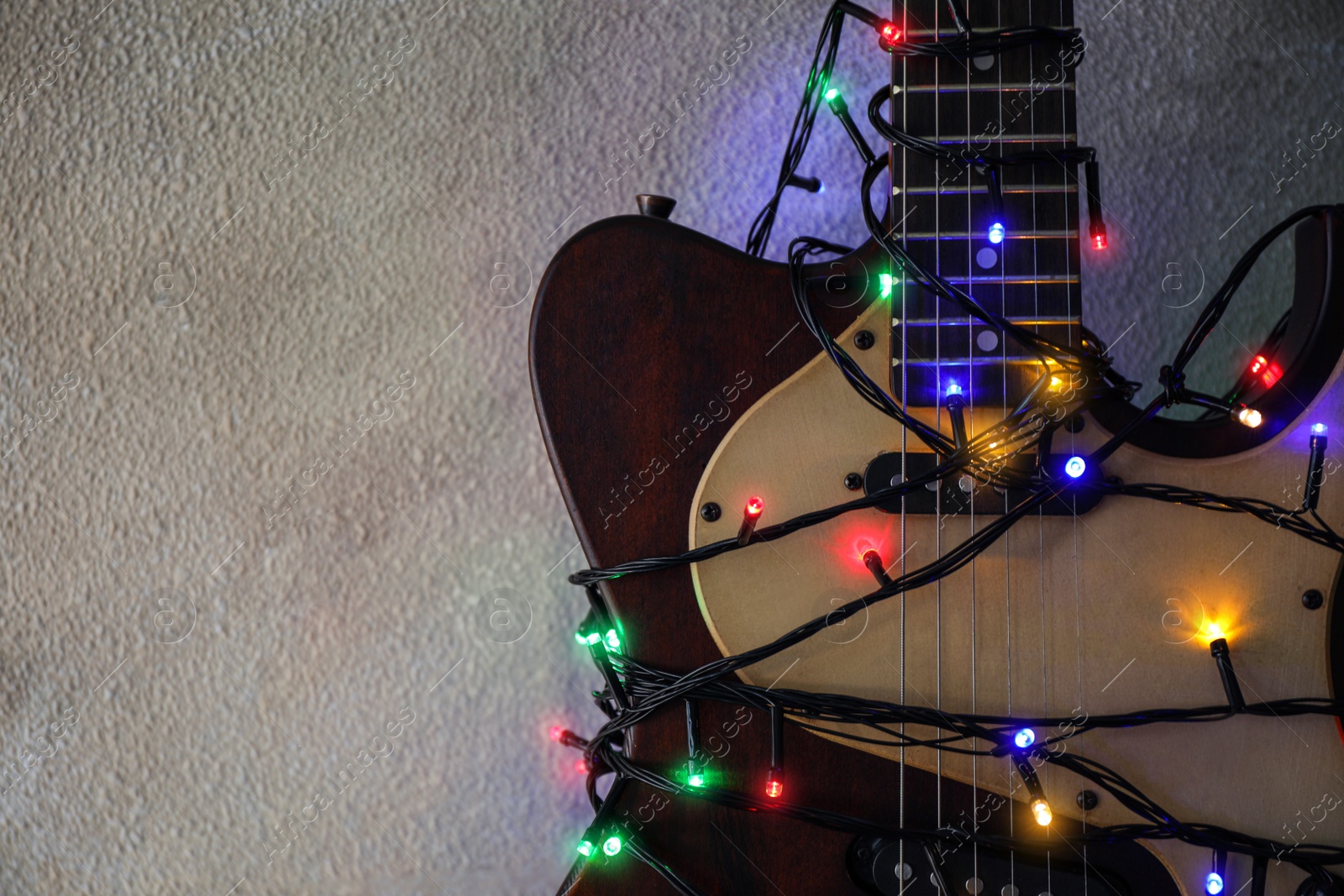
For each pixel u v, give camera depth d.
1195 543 0.69
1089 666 0.69
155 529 0.97
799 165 0.99
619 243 0.70
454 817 0.98
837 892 0.69
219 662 0.97
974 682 0.69
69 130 0.97
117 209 0.97
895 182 0.72
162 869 0.97
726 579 0.69
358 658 0.98
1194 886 0.69
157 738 0.97
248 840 0.97
